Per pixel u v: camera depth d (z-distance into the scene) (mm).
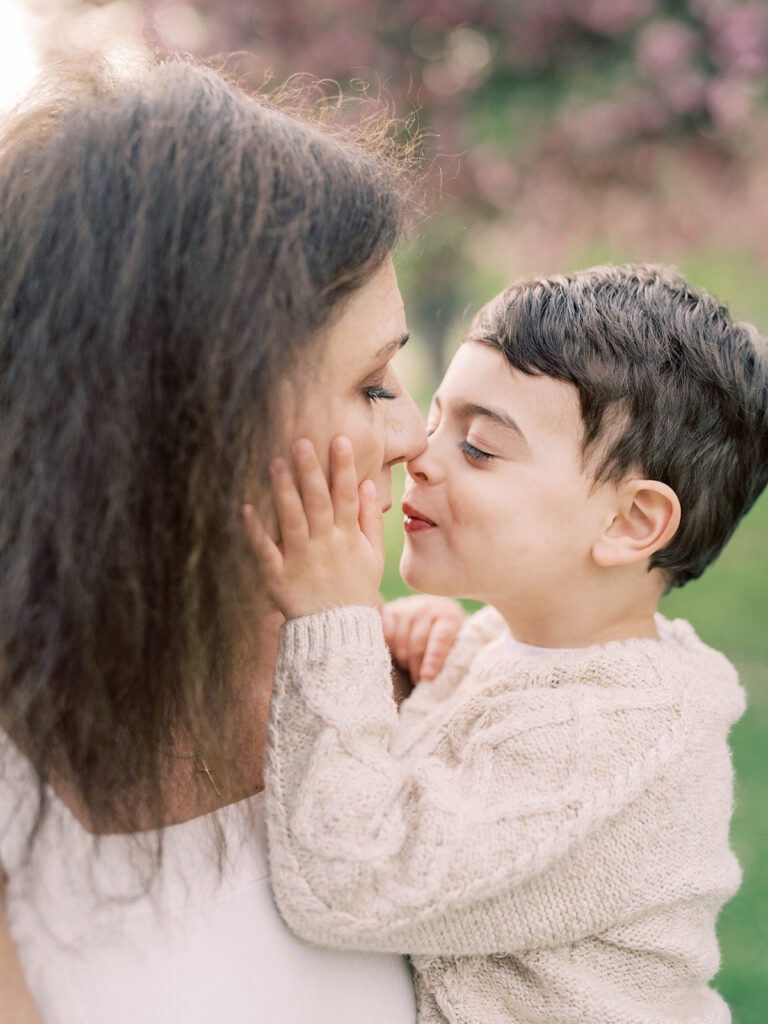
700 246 5859
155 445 1084
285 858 1182
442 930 1246
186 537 1104
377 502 1324
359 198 1203
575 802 1276
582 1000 1287
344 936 1184
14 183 1161
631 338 1567
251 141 1150
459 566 1596
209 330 1083
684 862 1342
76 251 1084
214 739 1180
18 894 1096
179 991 1118
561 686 1451
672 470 1590
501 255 7297
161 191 1096
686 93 4391
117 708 1106
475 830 1241
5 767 1114
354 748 1229
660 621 1752
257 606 1238
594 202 5188
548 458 1547
